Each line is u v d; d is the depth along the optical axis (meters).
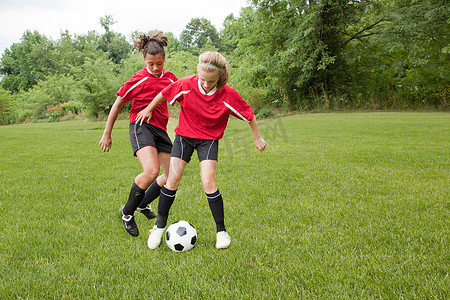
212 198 2.33
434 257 2.08
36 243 2.38
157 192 2.80
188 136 2.42
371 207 3.05
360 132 9.60
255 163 5.25
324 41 20.77
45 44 59.50
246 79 21.70
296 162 5.24
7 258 2.16
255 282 1.86
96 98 22.05
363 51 20.84
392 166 4.82
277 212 2.95
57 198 3.47
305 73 20.12
